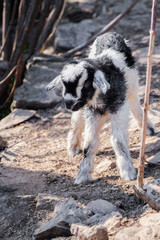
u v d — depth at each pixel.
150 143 3.01
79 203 2.76
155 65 3.74
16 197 2.82
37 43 4.17
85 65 2.79
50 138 3.31
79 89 2.78
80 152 3.12
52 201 2.77
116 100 2.85
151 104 3.36
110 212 2.68
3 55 4.16
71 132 3.10
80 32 4.68
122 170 2.85
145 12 5.06
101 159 3.02
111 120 2.87
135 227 2.57
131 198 2.75
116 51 2.94
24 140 3.32
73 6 5.31
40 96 3.65
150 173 2.85
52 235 2.64
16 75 3.79
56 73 3.80
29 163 3.07
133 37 4.33
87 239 2.54
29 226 2.72
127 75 2.92
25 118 3.51
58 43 4.47
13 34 4.67
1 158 3.16
